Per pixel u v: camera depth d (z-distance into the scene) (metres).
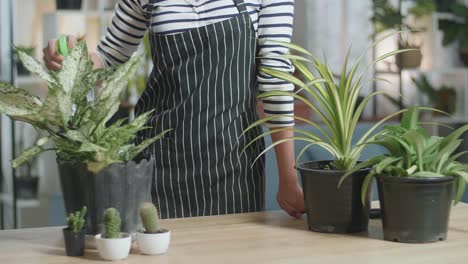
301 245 1.57
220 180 2.14
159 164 2.14
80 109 1.55
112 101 1.52
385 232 1.62
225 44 2.08
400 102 5.29
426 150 1.63
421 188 1.56
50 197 4.66
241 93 2.12
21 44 4.70
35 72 1.55
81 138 1.47
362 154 2.78
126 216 1.54
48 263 1.44
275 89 2.00
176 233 1.68
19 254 1.50
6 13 4.07
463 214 1.90
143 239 1.48
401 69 5.23
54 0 4.78
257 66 2.15
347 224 1.68
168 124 2.13
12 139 4.12
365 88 5.22
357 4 5.30
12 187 4.31
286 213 1.94
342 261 1.44
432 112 5.36
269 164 2.73
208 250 1.52
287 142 1.97
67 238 1.48
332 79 1.71
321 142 1.73
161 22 2.11
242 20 2.07
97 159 1.49
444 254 1.50
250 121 2.17
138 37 2.28
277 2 2.07
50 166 4.78
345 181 1.66
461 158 4.96
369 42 5.31
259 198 2.19
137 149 1.59
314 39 5.29
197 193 2.14
